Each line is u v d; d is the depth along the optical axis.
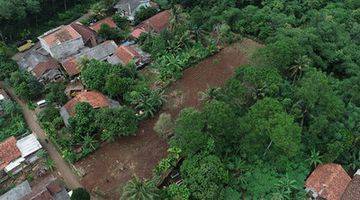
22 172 63.22
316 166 58.22
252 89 63.84
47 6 100.12
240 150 59.22
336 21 87.69
